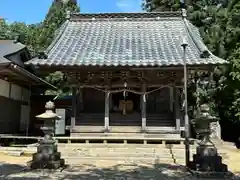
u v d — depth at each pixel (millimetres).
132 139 14219
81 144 14148
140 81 15828
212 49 19844
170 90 16703
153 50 16359
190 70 15242
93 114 16422
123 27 19703
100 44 17469
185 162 11906
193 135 18766
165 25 19734
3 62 15461
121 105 16828
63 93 25469
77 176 9164
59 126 20594
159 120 16188
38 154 10039
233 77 16031
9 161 12227
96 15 20531
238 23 17156
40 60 14898
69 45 17359
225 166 9445
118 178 8969
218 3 25594
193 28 19516
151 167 11133
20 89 20469
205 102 21234
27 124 20422
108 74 15688
